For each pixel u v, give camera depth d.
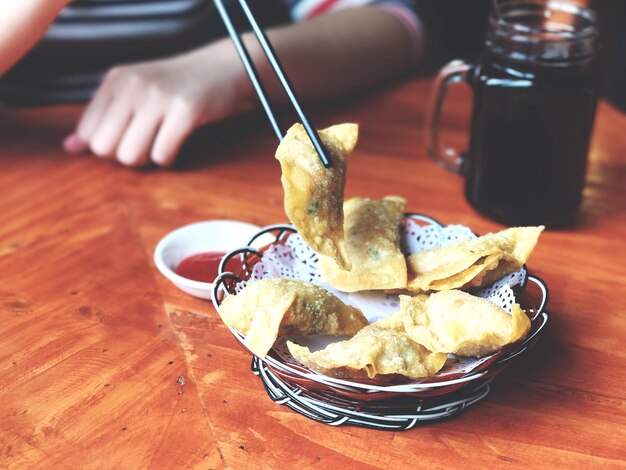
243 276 0.39
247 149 0.62
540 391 0.35
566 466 0.31
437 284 0.38
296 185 0.35
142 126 0.59
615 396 0.35
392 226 0.41
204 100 0.61
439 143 0.59
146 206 0.53
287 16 0.88
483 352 0.33
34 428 0.32
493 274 0.38
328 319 0.35
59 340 0.38
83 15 0.80
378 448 0.31
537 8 0.50
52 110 0.69
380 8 0.80
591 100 0.46
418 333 0.33
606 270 0.46
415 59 0.80
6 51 0.58
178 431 0.32
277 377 0.33
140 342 0.38
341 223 0.37
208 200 0.54
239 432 0.32
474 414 0.34
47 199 0.54
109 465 0.30
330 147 0.37
